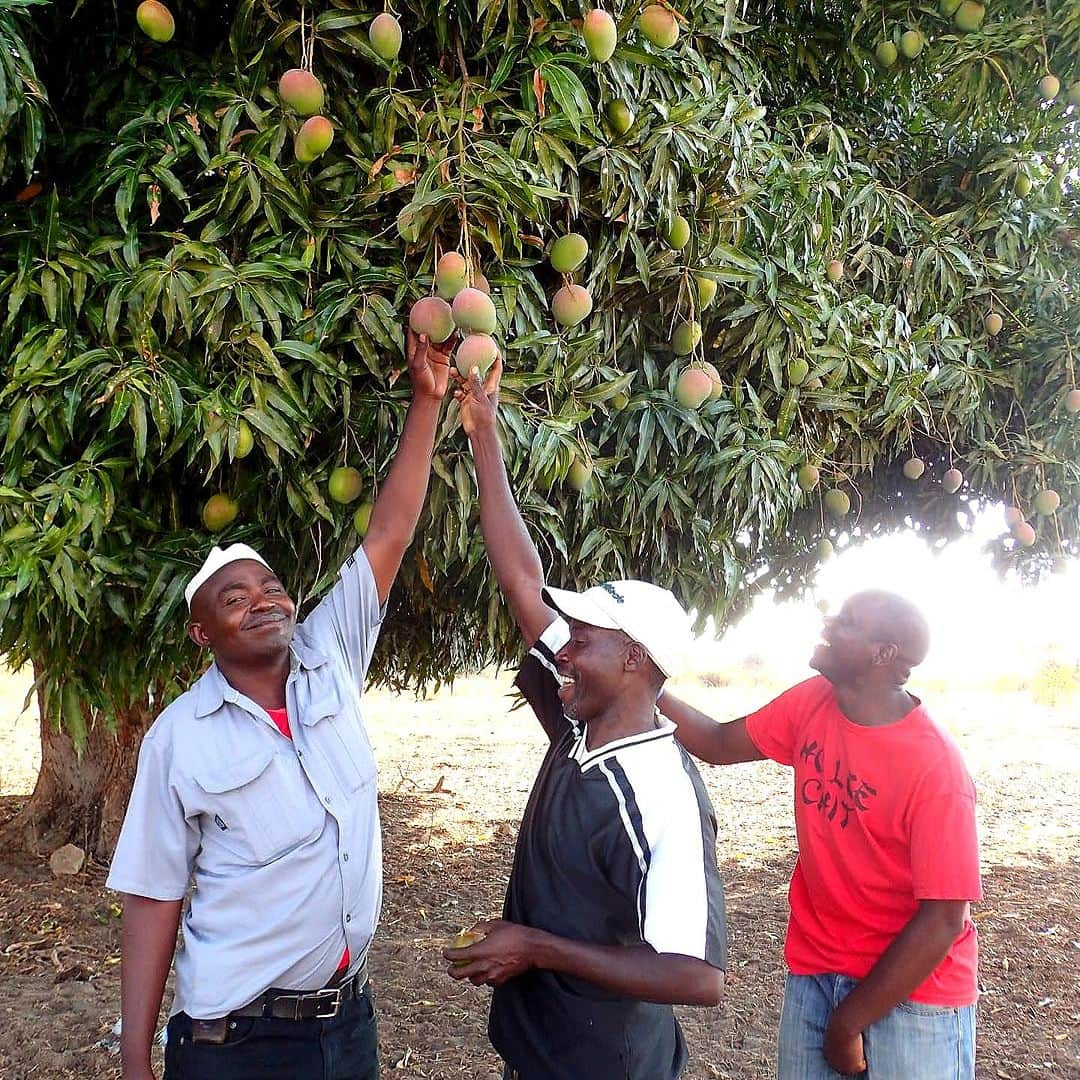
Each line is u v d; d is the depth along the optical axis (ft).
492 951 4.91
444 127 7.59
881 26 12.96
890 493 16.44
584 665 5.37
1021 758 30.35
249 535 8.40
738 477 9.71
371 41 7.53
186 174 7.97
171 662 8.51
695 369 9.52
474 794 24.75
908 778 6.12
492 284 8.00
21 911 15.53
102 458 7.48
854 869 6.40
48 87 8.50
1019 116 13.69
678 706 7.77
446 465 8.16
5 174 7.59
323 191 8.09
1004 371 14.53
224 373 7.49
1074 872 19.26
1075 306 14.28
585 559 9.93
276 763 5.90
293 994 5.90
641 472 9.99
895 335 12.42
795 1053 6.82
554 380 8.52
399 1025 12.19
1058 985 13.83
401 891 17.56
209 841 5.90
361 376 8.16
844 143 11.84
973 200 14.51
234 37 7.73
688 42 9.43
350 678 6.60
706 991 4.64
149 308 7.01
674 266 9.02
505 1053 5.45
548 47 8.13
